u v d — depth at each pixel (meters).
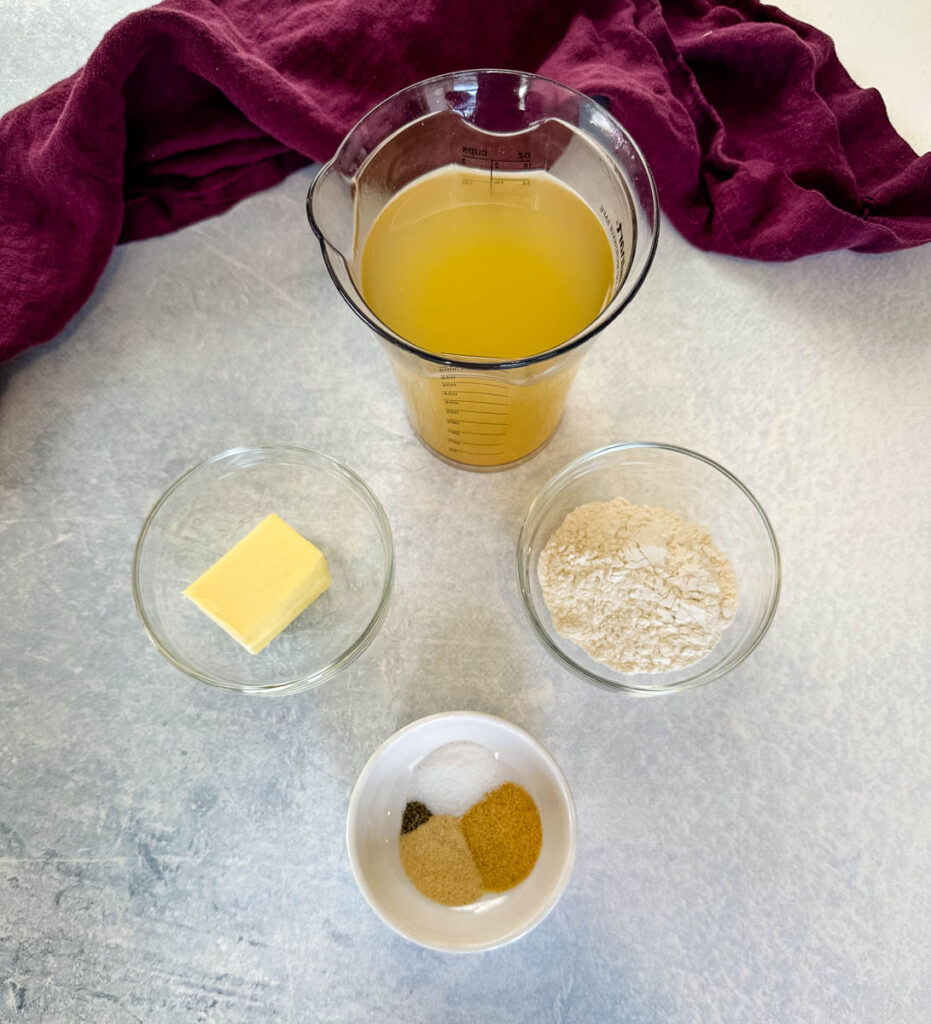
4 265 0.38
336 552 0.38
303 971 0.33
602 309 0.31
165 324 0.41
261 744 0.35
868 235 0.39
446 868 0.33
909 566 0.37
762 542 0.37
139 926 0.34
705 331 0.40
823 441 0.39
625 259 0.30
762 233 0.40
